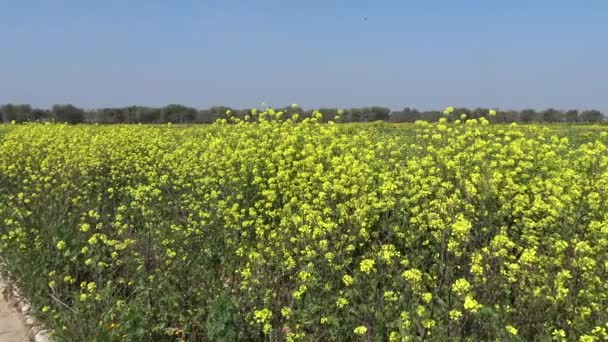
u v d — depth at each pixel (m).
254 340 4.91
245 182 8.89
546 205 6.18
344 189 7.23
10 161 13.02
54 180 10.36
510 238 5.99
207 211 7.84
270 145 10.45
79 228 7.76
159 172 11.30
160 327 5.39
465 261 5.26
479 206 6.48
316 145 10.24
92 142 13.69
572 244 5.07
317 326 4.84
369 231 6.48
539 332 4.45
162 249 6.85
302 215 6.77
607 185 6.50
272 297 5.19
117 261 6.64
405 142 12.02
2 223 8.63
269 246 6.27
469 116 11.82
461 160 8.20
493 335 4.24
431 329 4.32
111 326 5.43
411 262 5.74
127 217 8.88
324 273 5.36
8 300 7.09
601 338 4.18
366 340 4.58
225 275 6.16
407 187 7.57
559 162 8.29
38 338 5.92
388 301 4.91
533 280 4.71
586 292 4.57
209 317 5.04
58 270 6.87
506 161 8.27
